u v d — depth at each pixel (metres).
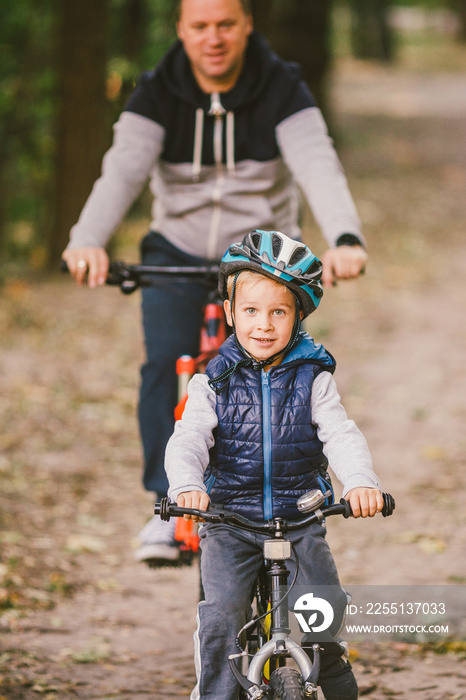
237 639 4.71
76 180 22.67
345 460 4.73
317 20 33.47
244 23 6.96
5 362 16.73
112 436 14.05
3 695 6.51
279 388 4.95
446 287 23.48
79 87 22.39
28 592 8.80
